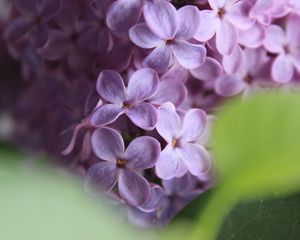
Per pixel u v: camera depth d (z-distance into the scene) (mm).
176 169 246
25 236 126
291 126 190
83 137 249
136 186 244
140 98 248
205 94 258
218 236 236
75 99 261
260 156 191
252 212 238
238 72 259
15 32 277
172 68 250
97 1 258
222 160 193
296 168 191
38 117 292
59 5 265
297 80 264
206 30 251
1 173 142
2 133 297
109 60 254
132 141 245
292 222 238
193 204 234
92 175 245
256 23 257
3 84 303
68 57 267
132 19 250
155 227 248
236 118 191
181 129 248
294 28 263
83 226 131
